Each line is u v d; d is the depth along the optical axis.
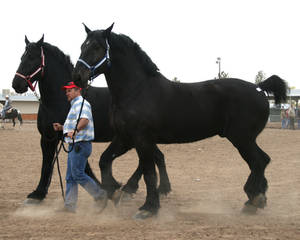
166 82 6.15
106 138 7.67
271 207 6.47
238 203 6.83
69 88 6.04
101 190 6.04
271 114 40.59
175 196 7.43
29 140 19.06
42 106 6.83
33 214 5.91
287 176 9.52
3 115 28.19
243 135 6.20
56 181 8.99
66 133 6.01
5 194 7.46
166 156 13.76
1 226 5.15
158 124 5.89
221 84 6.35
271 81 6.68
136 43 6.11
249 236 4.66
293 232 4.86
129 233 4.81
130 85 5.88
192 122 6.07
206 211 6.20
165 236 4.66
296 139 18.92
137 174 7.12
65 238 4.57
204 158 13.21
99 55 5.73
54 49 6.97
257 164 6.18
